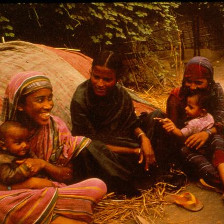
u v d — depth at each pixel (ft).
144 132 11.80
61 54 15.66
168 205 10.50
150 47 26.89
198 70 11.68
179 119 12.52
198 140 11.24
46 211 8.32
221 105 12.06
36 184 8.83
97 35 22.18
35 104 8.84
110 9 22.08
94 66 10.19
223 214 9.93
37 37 21.54
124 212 10.23
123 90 11.33
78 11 21.09
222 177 10.59
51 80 12.81
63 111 12.26
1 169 8.63
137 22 24.22
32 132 9.29
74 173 10.37
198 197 10.82
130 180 10.64
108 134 11.14
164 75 25.26
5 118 9.32
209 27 34.40
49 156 9.45
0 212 8.29
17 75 9.03
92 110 10.87
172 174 11.73
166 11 25.72
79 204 8.53
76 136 10.08
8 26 18.71
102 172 10.25
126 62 24.39
